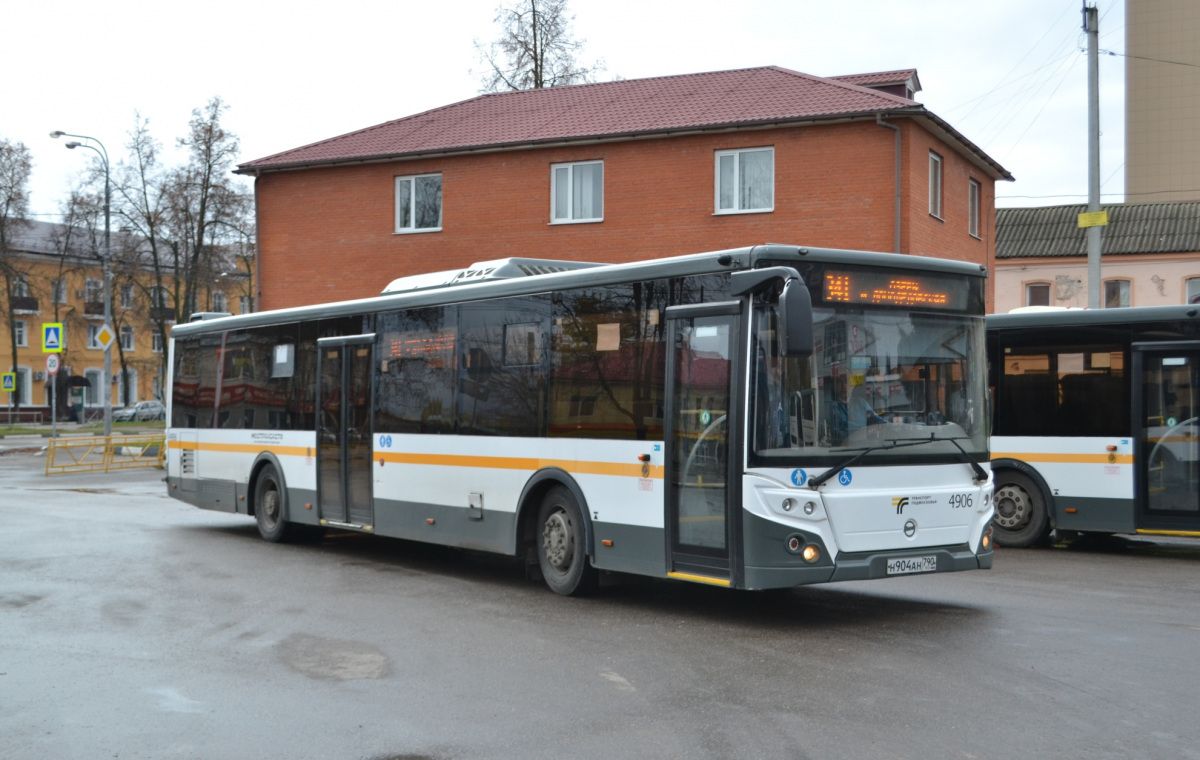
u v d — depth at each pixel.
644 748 5.79
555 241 26.73
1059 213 38.25
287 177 30.44
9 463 33.12
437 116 31.16
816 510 8.54
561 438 10.46
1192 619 9.16
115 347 75.31
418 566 12.73
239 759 5.73
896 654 7.90
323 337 14.02
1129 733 5.97
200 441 16.47
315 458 14.05
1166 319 13.18
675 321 9.37
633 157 25.75
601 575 10.55
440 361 12.09
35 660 7.97
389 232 29.08
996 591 10.68
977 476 9.35
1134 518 13.29
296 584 11.34
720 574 8.85
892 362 9.07
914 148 23.38
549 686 7.11
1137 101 83.12
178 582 11.43
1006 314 14.26
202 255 50.94
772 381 8.61
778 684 7.07
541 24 42.00
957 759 5.55
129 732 6.23
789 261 8.76
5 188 58.91
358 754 5.78
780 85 26.16
